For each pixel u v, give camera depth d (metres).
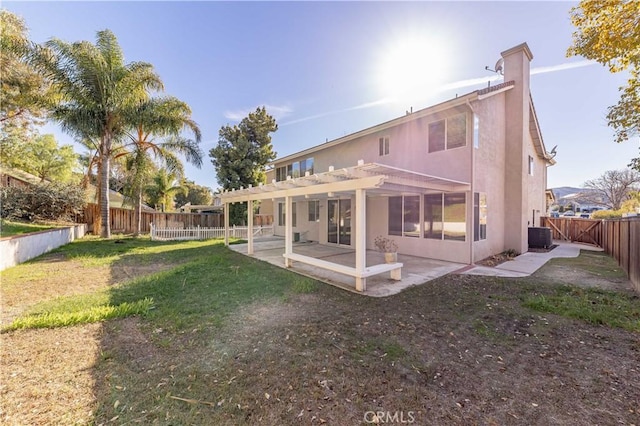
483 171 9.78
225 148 23.44
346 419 2.37
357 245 6.23
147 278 6.97
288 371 3.07
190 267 8.38
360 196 6.21
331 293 5.99
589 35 5.89
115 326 4.19
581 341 3.83
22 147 17.55
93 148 17.23
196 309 4.94
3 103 12.87
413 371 3.09
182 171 17.08
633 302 5.31
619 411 2.46
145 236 17.20
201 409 2.47
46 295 5.61
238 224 23.33
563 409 2.49
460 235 9.22
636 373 3.05
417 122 10.76
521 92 11.10
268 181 27.83
